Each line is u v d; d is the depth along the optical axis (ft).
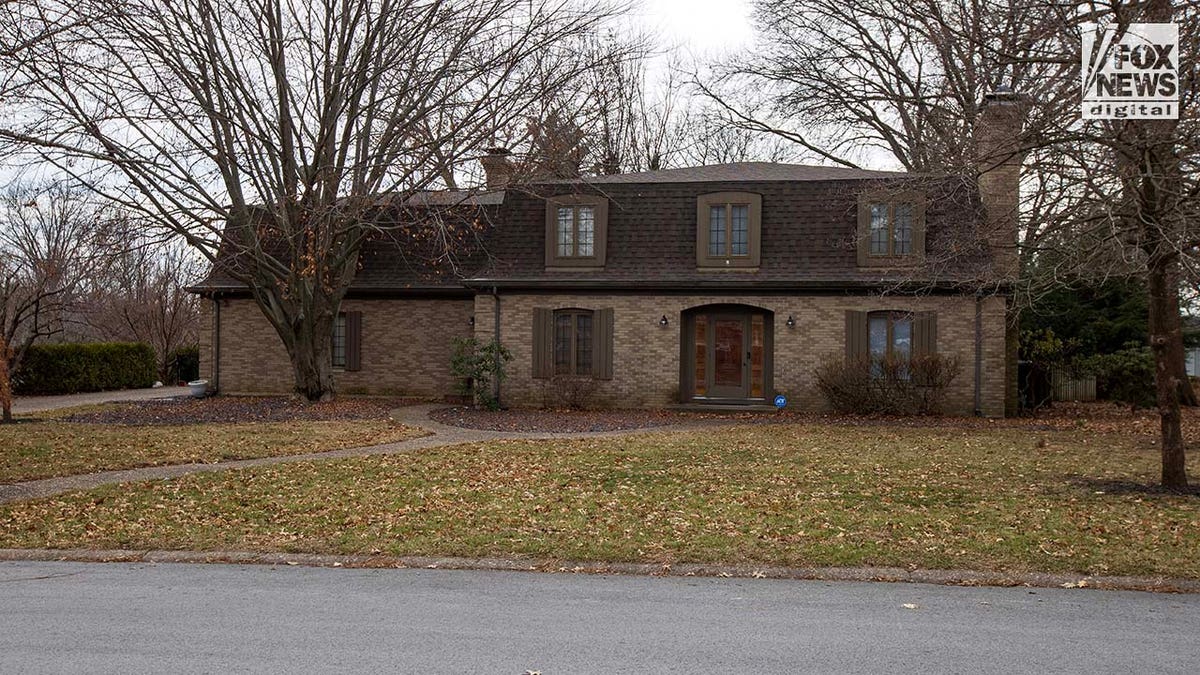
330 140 76.84
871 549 29.63
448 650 20.35
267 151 76.89
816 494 39.34
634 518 34.60
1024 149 38.88
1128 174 36.11
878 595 25.27
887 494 39.27
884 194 67.10
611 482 42.65
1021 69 50.70
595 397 81.92
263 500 38.52
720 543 30.55
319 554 30.19
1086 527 32.45
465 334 90.38
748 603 24.41
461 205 81.20
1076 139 37.88
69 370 100.53
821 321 78.95
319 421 69.46
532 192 78.28
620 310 81.97
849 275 77.97
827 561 28.48
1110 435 61.57
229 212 78.38
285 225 74.84
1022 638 21.22
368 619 22.86
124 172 71.46
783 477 43.83
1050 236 47.11
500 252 84.28
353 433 61.93
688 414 77.05
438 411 78.33
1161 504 36.47
